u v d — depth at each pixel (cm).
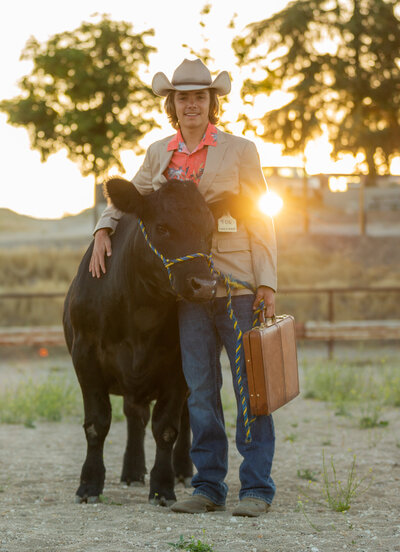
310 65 4347
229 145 600
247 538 514
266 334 570
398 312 2414
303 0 4359
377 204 3494
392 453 848
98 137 2417
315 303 2434
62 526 553
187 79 599
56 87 2456
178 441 748
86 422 646
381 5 4366
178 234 543
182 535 505
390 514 590
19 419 1088
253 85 1520
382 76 4331
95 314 627
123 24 2458
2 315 2325
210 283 534
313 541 507
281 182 3259
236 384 590
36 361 1834
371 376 1278
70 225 8019
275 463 803
